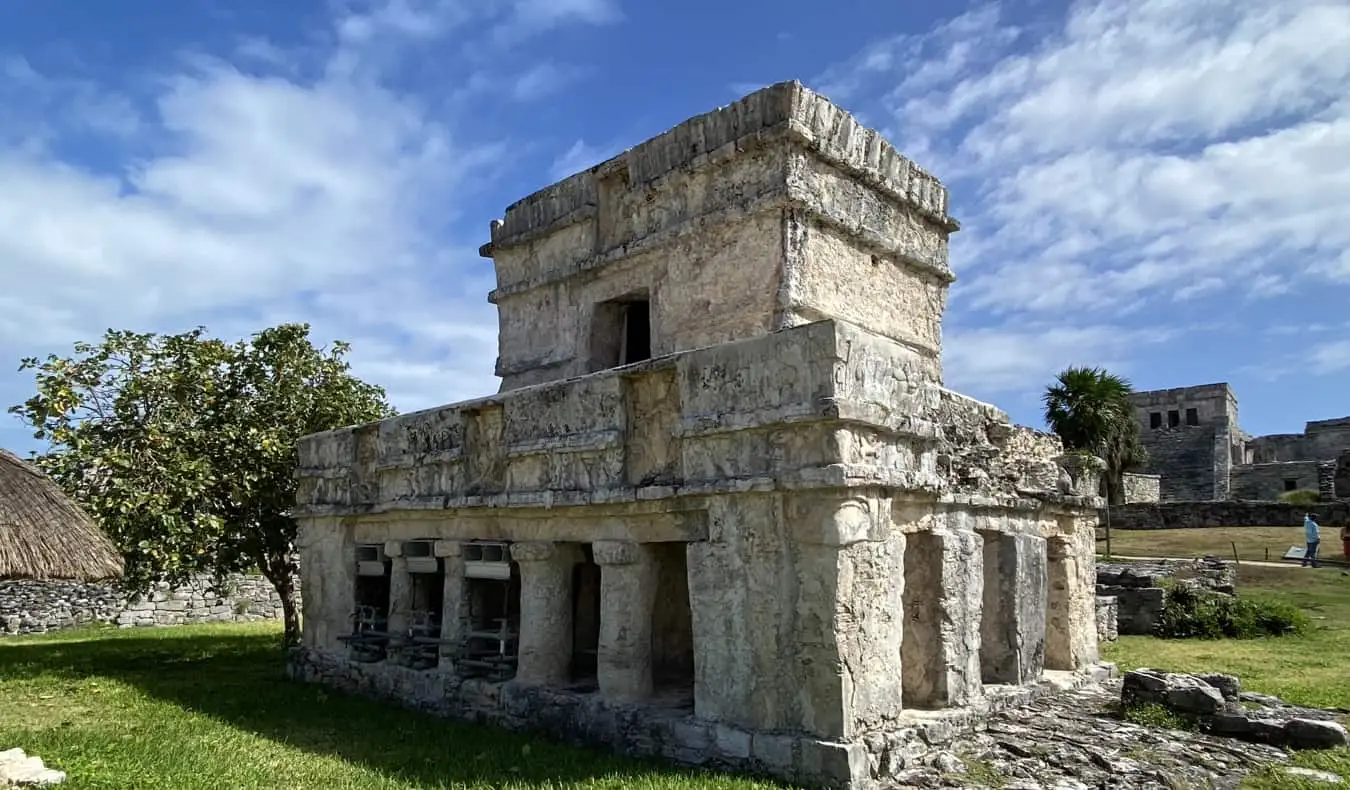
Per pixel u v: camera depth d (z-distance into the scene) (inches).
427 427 425.7
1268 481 1638.8
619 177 475.8
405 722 371.2
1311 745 311.9
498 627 411.2
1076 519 452.1
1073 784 264.7
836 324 273.4
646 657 326.0
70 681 479.2
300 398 597.3
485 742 329.7
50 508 297.0
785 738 268.5
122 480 517.0
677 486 307.4
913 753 281.9
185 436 547.2
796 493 279.0
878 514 285.1
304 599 498.6
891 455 299.0
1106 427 962.1
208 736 349.4
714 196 422.6
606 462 338.6
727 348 300.5
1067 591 433.4
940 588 327.0
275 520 573.0
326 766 301.7
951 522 343.6
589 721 322.7
